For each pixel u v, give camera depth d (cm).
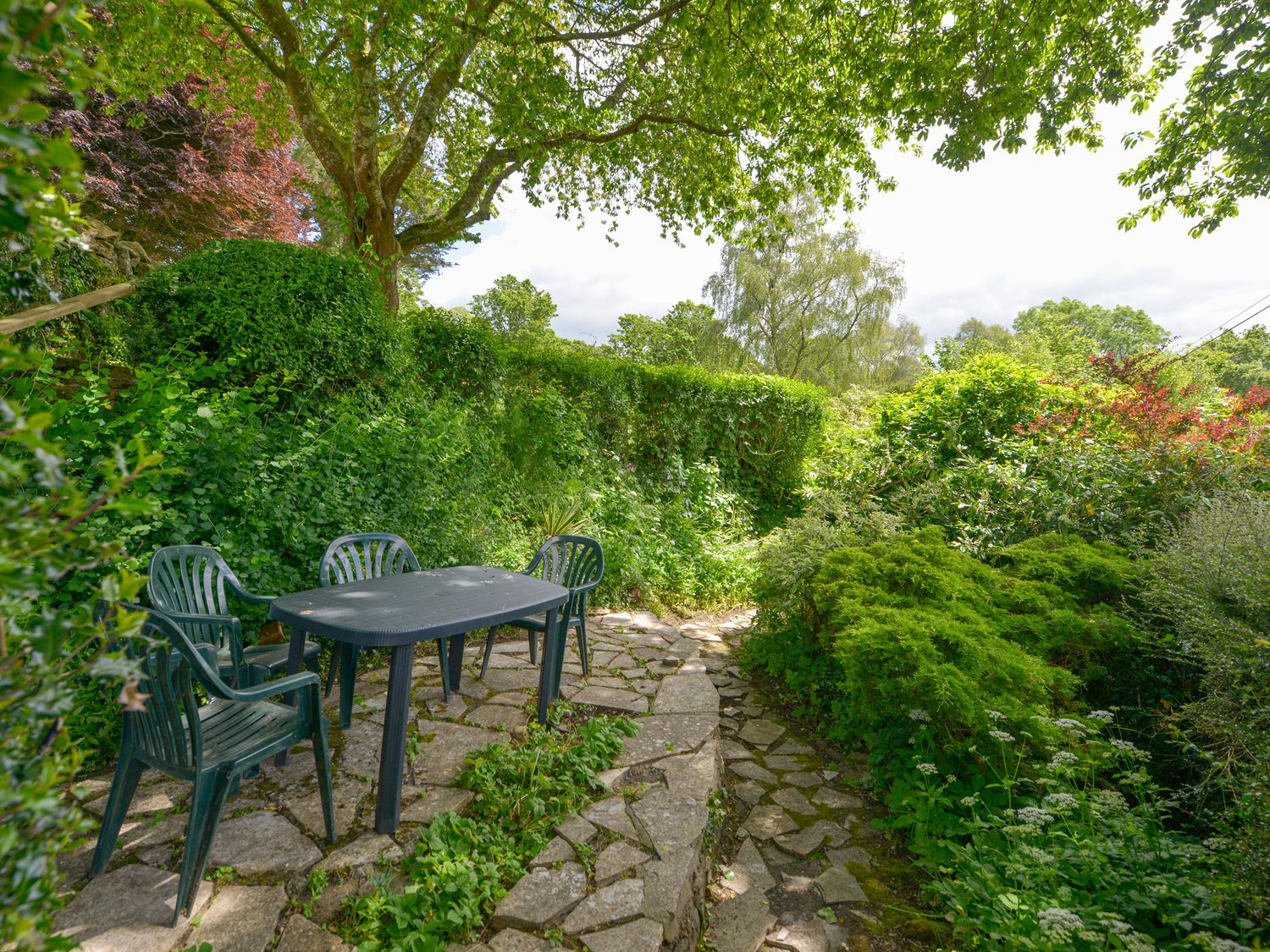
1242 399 637
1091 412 674
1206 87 683
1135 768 337
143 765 215
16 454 109
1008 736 282
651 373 911
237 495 390
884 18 739
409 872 221
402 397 574
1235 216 729
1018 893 230
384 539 376
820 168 926
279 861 222
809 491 864
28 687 87
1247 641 293
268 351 493
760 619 494
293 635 281
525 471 723
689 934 221
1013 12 677
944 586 402
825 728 392
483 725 328
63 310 271
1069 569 444
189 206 1148
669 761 310
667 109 922
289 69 768
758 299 2392
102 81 87
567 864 233
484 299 3228
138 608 194
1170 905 222
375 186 808
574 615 423
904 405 853
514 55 731
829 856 279
